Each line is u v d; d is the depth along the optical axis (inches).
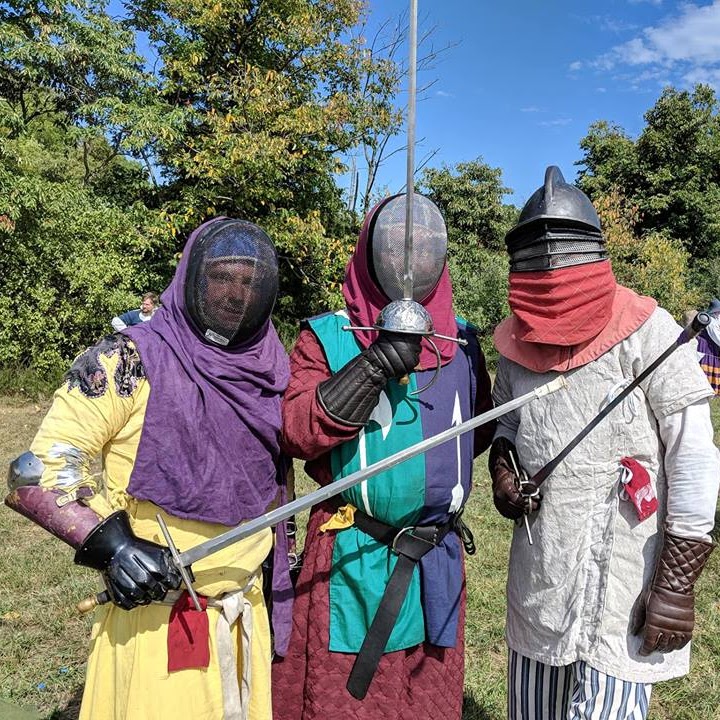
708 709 123.3
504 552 189.2
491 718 120.6
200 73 569.6
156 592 61.7
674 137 962.7
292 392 78.5
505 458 85.1
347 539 79.4
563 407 78.6
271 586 80.5
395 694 78.8
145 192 569.9
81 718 70.2
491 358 479.2
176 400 66.8
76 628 144.3
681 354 74.2
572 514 77.5
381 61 592.4
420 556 78.9
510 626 86.0
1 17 492.4
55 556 177.3
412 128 70.2
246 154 487.5
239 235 68.6
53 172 587.5
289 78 561.3
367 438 78.2
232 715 71.9
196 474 67.3
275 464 76.0
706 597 164.9
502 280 708.7
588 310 76.0
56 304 422.3
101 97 516.7
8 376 404.5
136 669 66.4
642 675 75.2
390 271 78.3
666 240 763.4
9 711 116.4
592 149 1031.0
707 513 72.9
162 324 69.7
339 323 83.2
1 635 140.0
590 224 76.2
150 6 558.6
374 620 77.2
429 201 81.9
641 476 74.4
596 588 76.6
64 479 64.0
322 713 78.7
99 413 65.6
